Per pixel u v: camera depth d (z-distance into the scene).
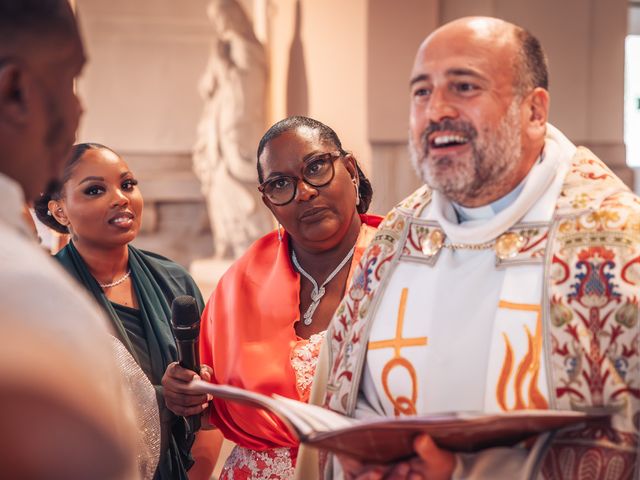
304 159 2.37
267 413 2.35
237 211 8.51
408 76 8.72
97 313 1.03
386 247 1.91
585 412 1.56
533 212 1.71
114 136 9.40
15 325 0.89
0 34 1.10
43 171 1.17
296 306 2.43
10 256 0.96
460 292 1.73
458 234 1.76
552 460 1.54
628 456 1.52
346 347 1.89
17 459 0.84
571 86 9.27
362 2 8.70
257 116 8.49
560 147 1.76
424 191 1.96
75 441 0.87
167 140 9.43
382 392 1.80
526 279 1.67
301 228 2.39
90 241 2.64
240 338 2.43
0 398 0.84
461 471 1.54
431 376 1.71
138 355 2.62
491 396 1.65
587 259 1.62
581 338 1.58
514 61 1.63
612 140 9.41
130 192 2.69
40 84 1.12
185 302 2.20
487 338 1.68
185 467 2.56
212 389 1.73
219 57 8.49
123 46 9.41
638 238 1.60
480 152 1.61
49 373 0.87
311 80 8.77
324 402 1.90
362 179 2.61
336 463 1.84
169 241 9.28
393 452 1.54
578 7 9.22
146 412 2.23
